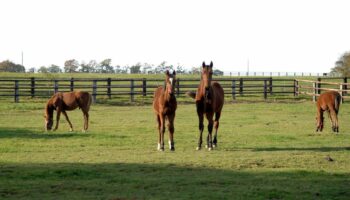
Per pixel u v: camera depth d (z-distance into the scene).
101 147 15.61
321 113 19.89
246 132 19.62
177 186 10.05
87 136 18.19
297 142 16.88
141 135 18.58
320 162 12.84
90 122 23.38
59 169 11.62
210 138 15.16
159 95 15.03
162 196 9.24
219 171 11.58
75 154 14.15
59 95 20.48
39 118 24.91
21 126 21.61
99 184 10.21
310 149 15.21
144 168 11.88
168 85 14.30
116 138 17.69
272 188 9.89
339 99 19.56
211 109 14.98
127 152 14.55
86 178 10.79
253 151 14.75
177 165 12.30
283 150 14.98
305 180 10.68
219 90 15.95
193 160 12.98
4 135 18.36
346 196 9.41
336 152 14.54
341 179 10.82
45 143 16.38
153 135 18.59
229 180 10.59
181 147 15.71
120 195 9.32
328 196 9.38
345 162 12.92
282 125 22.09
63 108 20.53
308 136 18.47
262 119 24.53
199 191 9.64
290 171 11.56
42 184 10.20
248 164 12.43
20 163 12.61
